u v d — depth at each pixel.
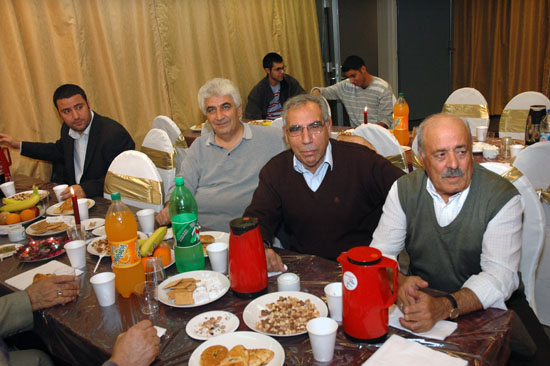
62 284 1.28
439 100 7.15
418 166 2.34
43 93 3.70
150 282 1.19
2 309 1.21
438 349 0.93
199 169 2.20
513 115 3.16
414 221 1.41
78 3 3.83
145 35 4.23
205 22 4.66
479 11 6.88
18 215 2.03
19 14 3.56
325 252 1.75
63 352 1.21
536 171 1.82
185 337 1.06
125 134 2.87
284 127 1.65
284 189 1.73
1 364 1.09
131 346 0.95
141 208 2.18
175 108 4.57
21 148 3.05
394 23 6.32
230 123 2.08
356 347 0.97
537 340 1.28
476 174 1.31
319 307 1.10
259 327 1.04
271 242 1.72
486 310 1.09
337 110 5.82
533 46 6.38
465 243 1.31
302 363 0.93
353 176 1.67
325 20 5.70
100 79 4.04
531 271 1.49
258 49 5.12
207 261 1.48
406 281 1.12
